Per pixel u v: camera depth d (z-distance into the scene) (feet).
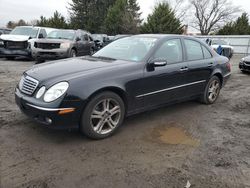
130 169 11.07
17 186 9.70
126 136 14.20
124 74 14.14
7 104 18.62
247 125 16.74
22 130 14.19
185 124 16.37
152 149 12.87
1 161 11.18
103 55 17.22
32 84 13.20
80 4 170.19
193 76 18.30
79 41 46.42
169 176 10.69
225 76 21.56
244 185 10.34
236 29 158.40
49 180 10.11
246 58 40.09
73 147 12.66
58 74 13.21
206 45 20.29
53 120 12.29
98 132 13.44
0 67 37.19
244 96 24.34
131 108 14.84
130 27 146.72
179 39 17.94
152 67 15.43
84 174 10.57
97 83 13.00
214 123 16.81
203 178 10.66
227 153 12.80
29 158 11.53
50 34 47.11
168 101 16.99
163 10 146.10
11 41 46.03
